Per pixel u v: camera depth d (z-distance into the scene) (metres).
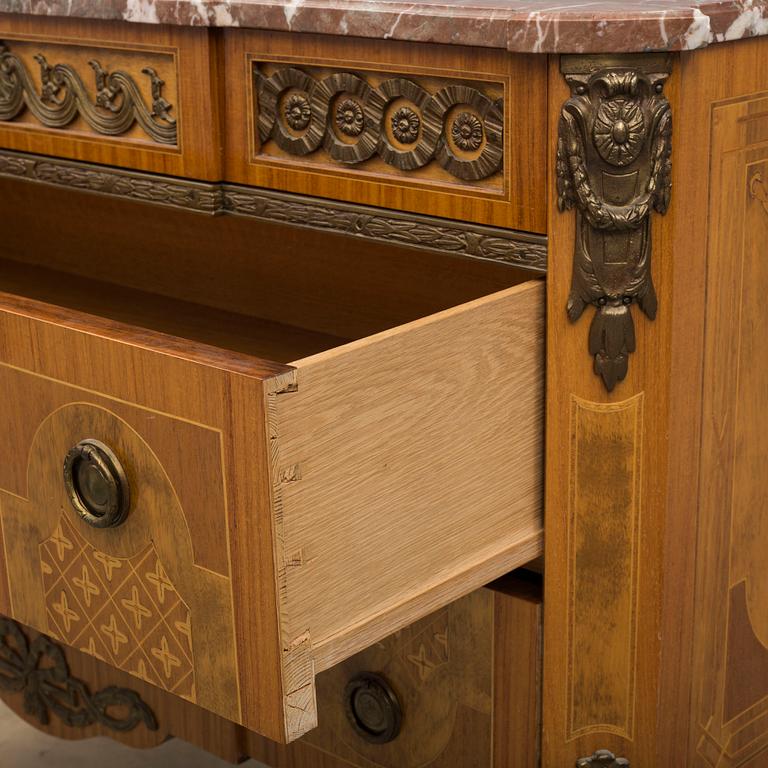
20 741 2.06
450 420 1.20
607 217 1.19
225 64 1.35
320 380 1.06
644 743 1.40
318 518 1.09
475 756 1.44
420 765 1.49
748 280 1.34
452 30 1.17
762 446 1.43
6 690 1.95
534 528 1.33
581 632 1.36
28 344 1.17
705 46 1.19
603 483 1.30
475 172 1.23
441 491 1.21
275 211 1.37
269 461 1.03
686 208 1.23
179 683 1.17
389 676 1.49
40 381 1.18
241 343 1.70
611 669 1.38
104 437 1.15
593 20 1.12
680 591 1.37
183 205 1.42
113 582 1.19
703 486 1.37
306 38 1.28
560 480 1.30
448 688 1.44
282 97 1.33
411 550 1.19
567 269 1.22
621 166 1.17
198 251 1.82
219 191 1.40
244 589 1.09
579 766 1.40
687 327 1.28
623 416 1.28
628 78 1.15
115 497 1.14
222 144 1.38
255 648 1.10
